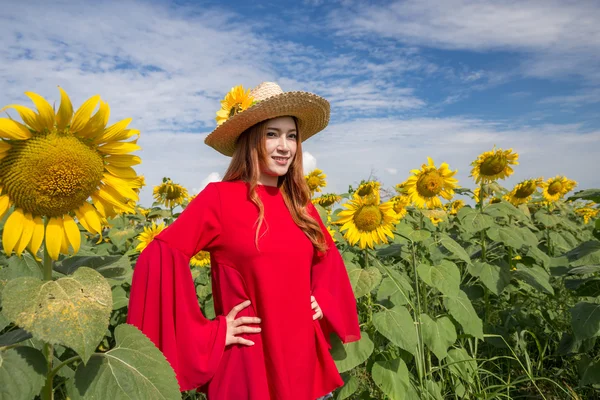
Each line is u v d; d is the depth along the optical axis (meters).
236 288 2.50
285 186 2.83
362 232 3.75
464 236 5.50
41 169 1.61
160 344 2.28
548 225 5.70
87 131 1.71
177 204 6.12
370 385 3.77
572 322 3.45
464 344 4.50
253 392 2.37
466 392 3.61
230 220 2.52
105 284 1.60
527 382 4.15
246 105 3.05
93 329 1.49
